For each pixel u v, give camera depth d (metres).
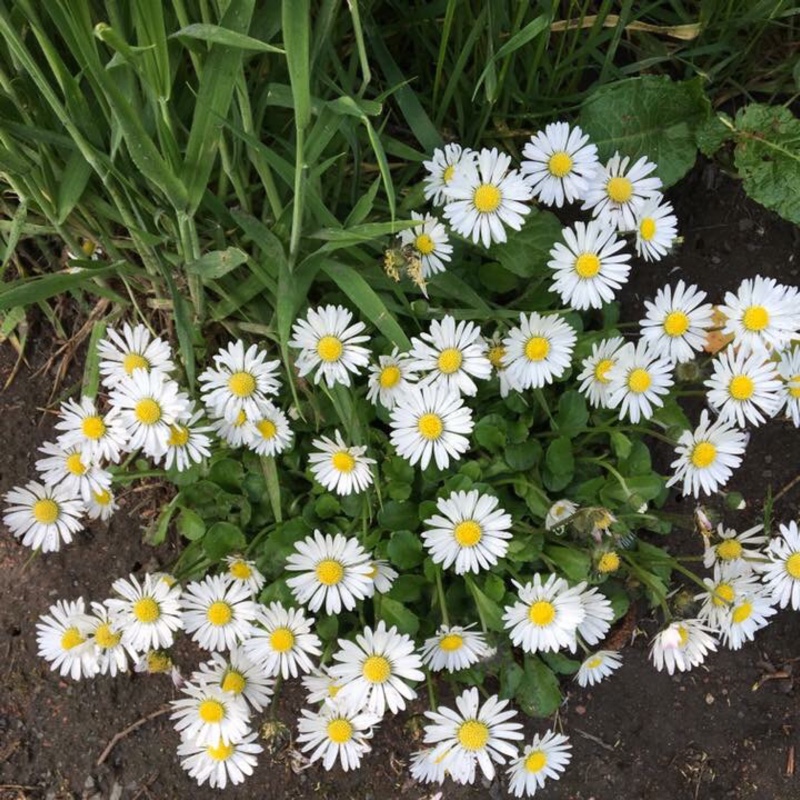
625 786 0.30
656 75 0.29
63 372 0.29
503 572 0.27
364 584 0.25
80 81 0.23
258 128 0.23
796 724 0.30
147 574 0.27
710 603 0.26
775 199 0.27
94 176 0.24
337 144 0.26
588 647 0.29
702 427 0.25
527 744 0.30
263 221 0.25
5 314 0.29
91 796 0.29
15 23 0.21
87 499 0.25
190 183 0.21
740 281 0.30
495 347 0.25
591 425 0.27
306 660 0.25
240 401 0.24
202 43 0.20
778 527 0.30
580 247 0.24
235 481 0.27
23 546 0.29
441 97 0.28
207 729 0.26
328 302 0.26
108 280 0.27
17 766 0.29
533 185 0.25
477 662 0.26
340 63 0.26
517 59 0.27
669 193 0.30
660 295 0.24
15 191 0.24
